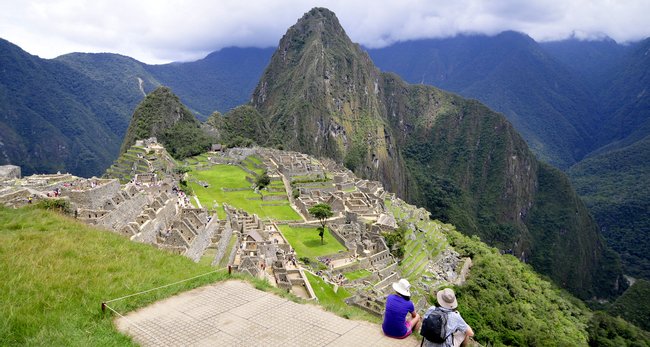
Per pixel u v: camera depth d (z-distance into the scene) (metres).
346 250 77.06
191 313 18.69
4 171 77.25
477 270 107.56
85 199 47.72
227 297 20.47
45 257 22.28
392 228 92.25
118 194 53.25
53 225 28.70
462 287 90.88
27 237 24.98
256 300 20.16
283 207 103.00
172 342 16.27
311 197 110.00
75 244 25.00
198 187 112.00
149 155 131.25
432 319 14.15
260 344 16.23
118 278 21.42
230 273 23.55
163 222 54.41
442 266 98.75
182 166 139.25
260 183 115.31
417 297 71.31
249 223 71.75
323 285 54.84
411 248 96.06
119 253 25.23
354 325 17.86
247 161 153.88
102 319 17.52
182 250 41.44
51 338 15.38
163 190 71.88
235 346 16.08
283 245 69.06
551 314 102.38
